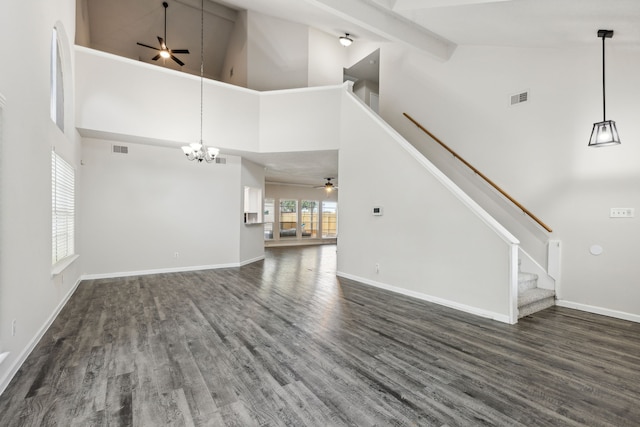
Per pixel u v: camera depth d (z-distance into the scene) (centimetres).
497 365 244
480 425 175
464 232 382
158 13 741
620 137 352
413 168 446
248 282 532
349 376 226
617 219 355
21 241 241
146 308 383
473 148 501
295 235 1302
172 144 586
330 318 350
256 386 212
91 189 541
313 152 632
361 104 547
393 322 339
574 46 383
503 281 343
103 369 234
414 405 193
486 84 484
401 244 463
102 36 764
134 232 579
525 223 436
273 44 743
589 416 183
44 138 300
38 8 281
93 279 541
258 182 795
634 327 327
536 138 423
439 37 509
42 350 265
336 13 413
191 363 244
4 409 185
